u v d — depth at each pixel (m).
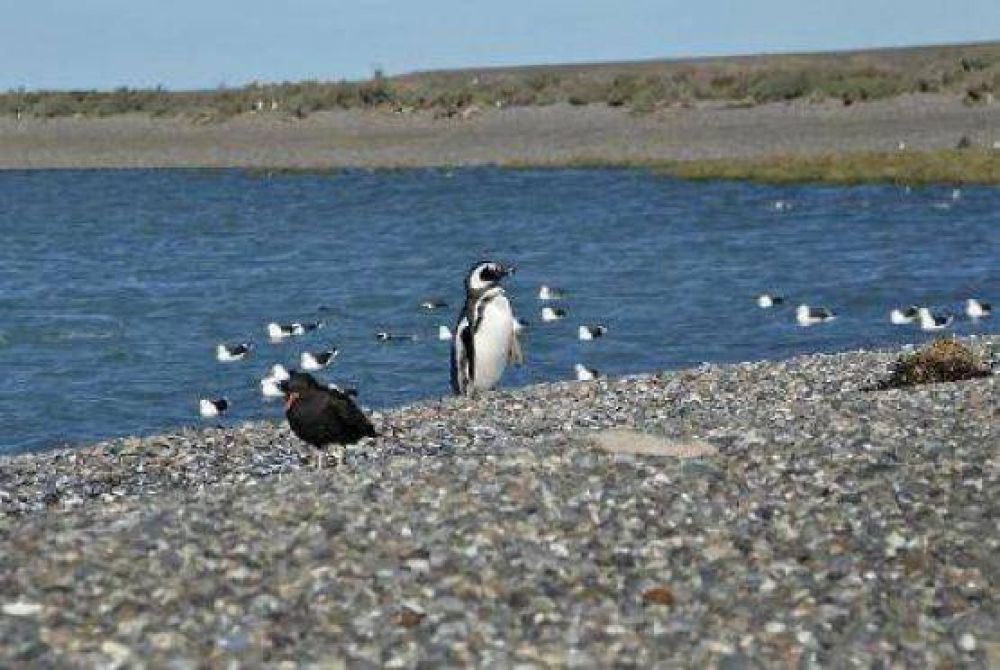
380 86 133.00
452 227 67.56
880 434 17.31
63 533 13.02
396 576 11.79
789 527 13.45
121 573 11.79
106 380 35.44
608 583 11.87
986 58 133.88
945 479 15.12
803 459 15.91
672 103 113.50
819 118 103.06
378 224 70.19
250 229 70.31
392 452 19.66
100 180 99.38
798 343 37.75
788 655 10.57
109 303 47.81
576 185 82.31
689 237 60.22
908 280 47.28
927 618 11.38
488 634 10.70
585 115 112.31
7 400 33.19
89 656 10.02
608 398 24.70
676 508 13.94
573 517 13.52
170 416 31.48
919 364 24.30
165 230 71.12
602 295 46.53
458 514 13.54
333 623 10.81
